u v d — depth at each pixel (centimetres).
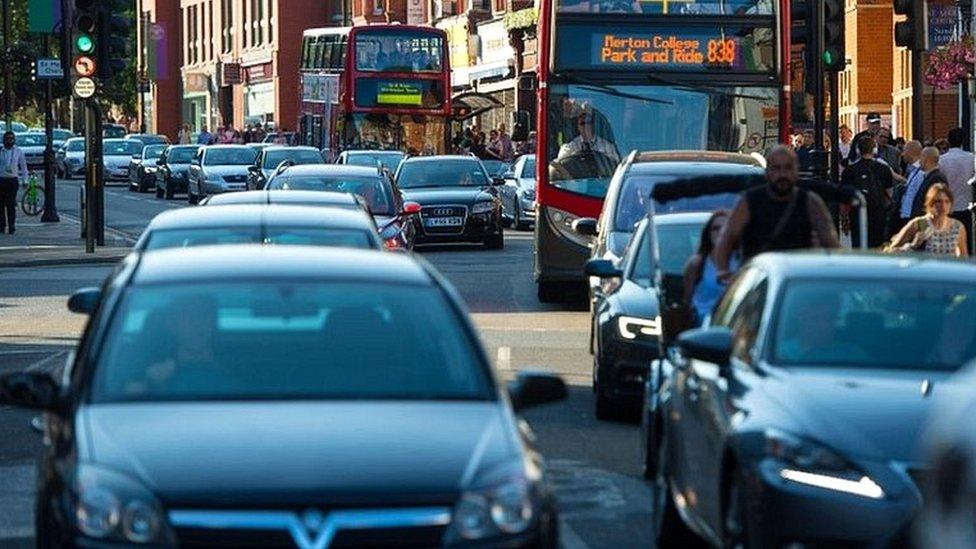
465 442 1385
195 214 2533
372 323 1551
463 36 13175
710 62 4650
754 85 4644
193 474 1324
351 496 1307
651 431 2228
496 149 10406
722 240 2202
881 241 4766
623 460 2441
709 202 3269
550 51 4684
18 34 15988
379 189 4650
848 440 1502
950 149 4438
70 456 1379
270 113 17238
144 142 14275
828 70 4556
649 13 4647
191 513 1304
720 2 4650
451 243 7300
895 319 1725
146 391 1478
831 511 1477
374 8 15600
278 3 16938
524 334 4044
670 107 4653
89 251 6375
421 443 1376
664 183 2405
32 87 13650
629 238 3688
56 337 4019
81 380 1497
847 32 9488
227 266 1620
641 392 2730
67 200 10794
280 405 1446
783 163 2180
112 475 1334
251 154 10350
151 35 18525
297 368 1502
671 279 2827
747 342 1756
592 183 4697
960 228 3266
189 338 1526
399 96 9250
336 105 9519
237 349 1516
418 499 1314
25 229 7950
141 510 1306
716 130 4647
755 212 2200
